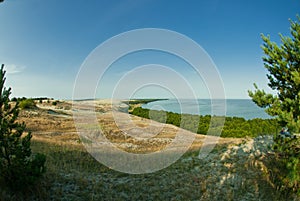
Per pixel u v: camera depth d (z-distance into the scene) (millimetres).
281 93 7434
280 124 6730
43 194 7367
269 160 10078
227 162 11188
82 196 7812
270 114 7125
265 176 8984
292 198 7523
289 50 7242
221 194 8352
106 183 9141
